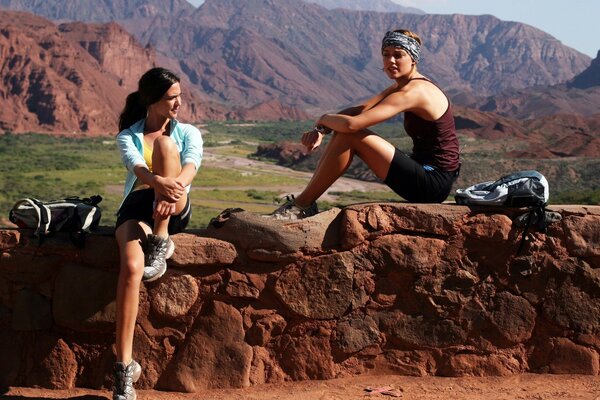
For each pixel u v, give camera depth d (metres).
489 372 4.65
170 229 4.65
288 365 4.64
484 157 128.00
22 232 4.71
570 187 102.56
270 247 4.56
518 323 4.64
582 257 4.64
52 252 4.69
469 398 4.36
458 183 103.75
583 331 4.64
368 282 4.63
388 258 4.61
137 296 4.30
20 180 106.06
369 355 4.67
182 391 4.58
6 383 4.70
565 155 131.00
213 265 4.59
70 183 106.31
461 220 4.62
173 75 4.63
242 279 4.59
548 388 4.48
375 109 4.64
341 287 4.59
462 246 4.62
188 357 4.59
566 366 4.66
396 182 4.78
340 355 4.66
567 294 4.64
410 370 4.66
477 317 4.64
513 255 4.63
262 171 136.00
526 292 4.64
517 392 4.43
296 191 104.06
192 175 4.54
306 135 4.89
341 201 90.38
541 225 4.57
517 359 4.68
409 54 4.84
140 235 4.37
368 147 4.71
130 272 4.26
